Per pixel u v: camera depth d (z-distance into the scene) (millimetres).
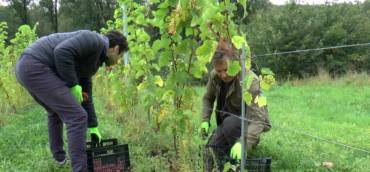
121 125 5859
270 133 5566
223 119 4297
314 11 16938
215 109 4410
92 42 3525
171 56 3170
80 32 3547
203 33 2625
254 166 3146
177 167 3469
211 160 3391
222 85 4152
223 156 3605
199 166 3197
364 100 9602
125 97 5430
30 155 4465
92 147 3895
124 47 3953
